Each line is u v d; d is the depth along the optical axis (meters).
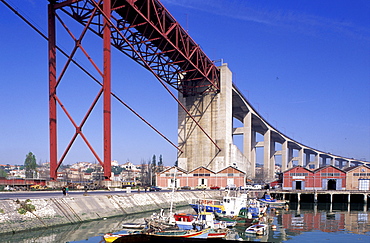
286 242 35.31
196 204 55.38
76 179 165.88
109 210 47.75
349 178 89.69
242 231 40.97
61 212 40.19
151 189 78.25
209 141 111.81
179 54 90.31
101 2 60.66
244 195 65.25
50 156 57.59
